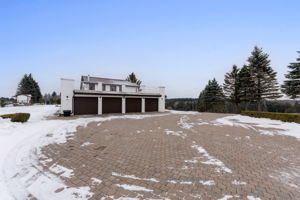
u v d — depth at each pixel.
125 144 6.21
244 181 3.30
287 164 4.30
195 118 16.12
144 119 14.55
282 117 13.58
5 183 3.09
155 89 24.84
